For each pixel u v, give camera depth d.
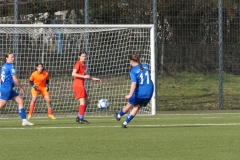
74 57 60.31
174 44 61.19
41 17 59.62
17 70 58.94
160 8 60.09
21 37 58.59
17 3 57.62
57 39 60.28
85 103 44.28
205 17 60.97
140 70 37.00
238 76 63.34
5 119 50.94
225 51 62.25
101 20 59.78
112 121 46.22
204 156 24.89
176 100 62.03
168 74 62.69
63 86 60.59
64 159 24.25
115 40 60.16
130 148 27.53
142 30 60.00
